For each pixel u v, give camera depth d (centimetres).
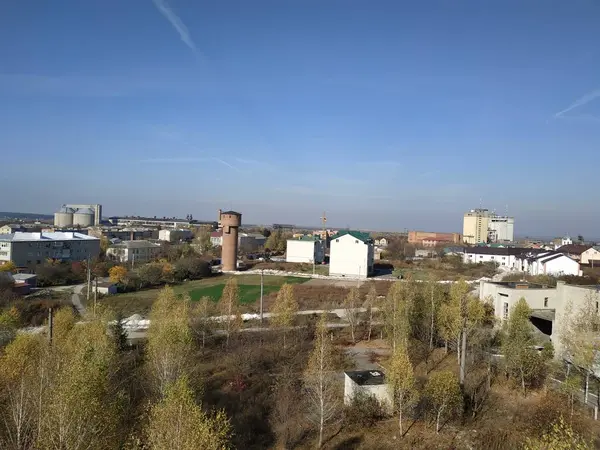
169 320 3738
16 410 2327
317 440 2717
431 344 4225
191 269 9369
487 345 3800
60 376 2353
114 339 4000
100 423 2073
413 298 4509
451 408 2784
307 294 7588
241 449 2650
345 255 10119
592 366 2845
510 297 4378
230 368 3900
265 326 5403
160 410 1969
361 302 6406
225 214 10619
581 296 3409
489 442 2509
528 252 11838
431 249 16988
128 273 8425
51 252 10188
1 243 9488
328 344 3481
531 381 3198
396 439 2647
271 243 15550
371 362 4078
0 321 4362
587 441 2256
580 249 11362
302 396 3253
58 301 6562
